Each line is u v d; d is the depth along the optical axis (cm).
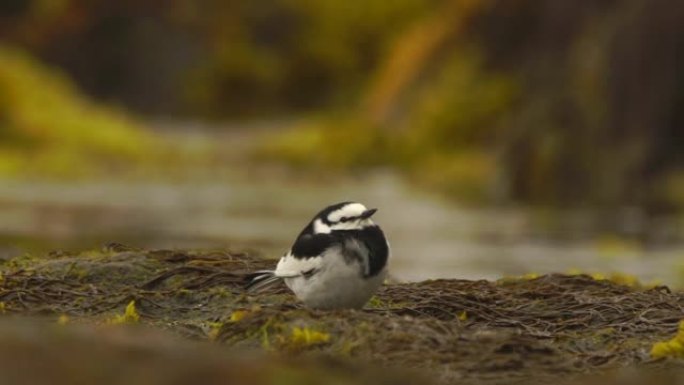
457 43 4228
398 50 4547
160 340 734
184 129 6075
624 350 857
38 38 6700
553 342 893
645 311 980
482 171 3481
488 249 2386
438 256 2245
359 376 738
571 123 3262
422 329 819
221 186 3809
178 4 7094
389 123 4319
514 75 3988
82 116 4706
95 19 6806
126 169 4188
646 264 2162
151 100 6869
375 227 873
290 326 827
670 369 804
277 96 7250
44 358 625
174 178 3994
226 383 637
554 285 1066
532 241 2528
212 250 1192
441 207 3234
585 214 3030
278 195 3566
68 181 3831
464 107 4038
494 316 979
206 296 1005
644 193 3097
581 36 3419
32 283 1036
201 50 7081
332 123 4972
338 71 7350
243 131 6019
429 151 4056
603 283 1096
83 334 691
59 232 2522
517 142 3325
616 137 3203
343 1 7388
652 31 3222
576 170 3216
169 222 2816
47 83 4853
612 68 3253
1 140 4350
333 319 830
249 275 929
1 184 3647
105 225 2711
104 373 614
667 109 3175
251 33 7275
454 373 766
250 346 815
